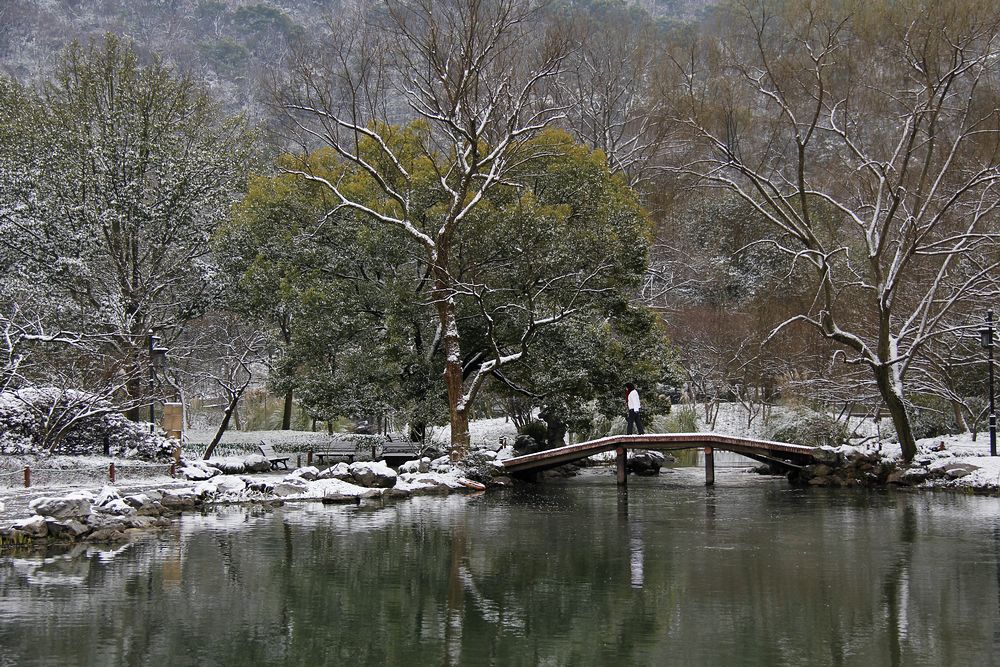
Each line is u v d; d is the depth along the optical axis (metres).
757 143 45.81
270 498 23.58
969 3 26.91
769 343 41.69
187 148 36.78
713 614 11.47
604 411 34.44
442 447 33.72
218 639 10.38
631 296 38.34
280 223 34.53
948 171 32.44
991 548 16.06
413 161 34.09
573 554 15.65
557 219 31.88
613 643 10.20
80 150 34.69
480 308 30.58
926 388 31.12
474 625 10.98
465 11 32.03
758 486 28.77
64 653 9.82
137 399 27.45
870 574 13.84
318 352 32.97
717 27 48.53
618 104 54.94
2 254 33.28
